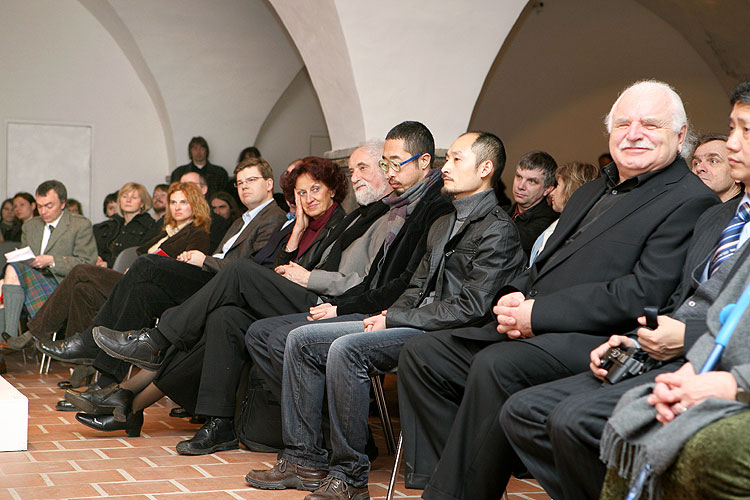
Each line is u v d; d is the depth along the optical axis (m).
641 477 1.91
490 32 6.39
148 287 4.39
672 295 2.45
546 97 11.77
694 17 10.10
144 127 11.51
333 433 3.11
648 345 2.23
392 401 5.37
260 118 11.32
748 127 2.25
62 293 5.81
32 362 6.80
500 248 3.08
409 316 3.15
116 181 11.45
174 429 4.45
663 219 2.53
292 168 4.96
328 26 6.30
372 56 6.30
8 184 10.98
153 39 10.45
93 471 3.48
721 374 1.93
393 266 3.69
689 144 2.78
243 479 3.43
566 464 2.17
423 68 6.42
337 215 4.52
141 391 4.18
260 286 3.86
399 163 3.81
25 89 11.03
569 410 2.15
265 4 10.52
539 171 4.79
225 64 10.86
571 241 2.74
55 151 11.18
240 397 4.28
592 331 2.53
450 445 2.53
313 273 3.86
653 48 10.86
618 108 2.68
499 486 2.50
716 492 1.79
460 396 2.84
